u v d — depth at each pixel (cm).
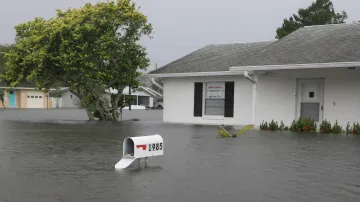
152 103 6775
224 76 1983
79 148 1064
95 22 2016
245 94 1920
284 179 678
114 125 1920
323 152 984
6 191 598
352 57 1447
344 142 1193
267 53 1745
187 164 820
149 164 822
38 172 740
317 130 1616
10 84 2306
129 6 2075
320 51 1596
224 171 746
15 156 926
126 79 2150
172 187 624
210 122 2028
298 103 1706
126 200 551
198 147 1083
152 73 2166
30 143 1173
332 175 711
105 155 941
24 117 2869
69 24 1988
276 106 1744
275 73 1745
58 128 1727
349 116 1566
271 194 581
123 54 2098
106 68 2091
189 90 2103
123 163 785
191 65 2119
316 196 571
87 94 2278
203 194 582
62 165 812
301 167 785
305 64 1509
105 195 576
